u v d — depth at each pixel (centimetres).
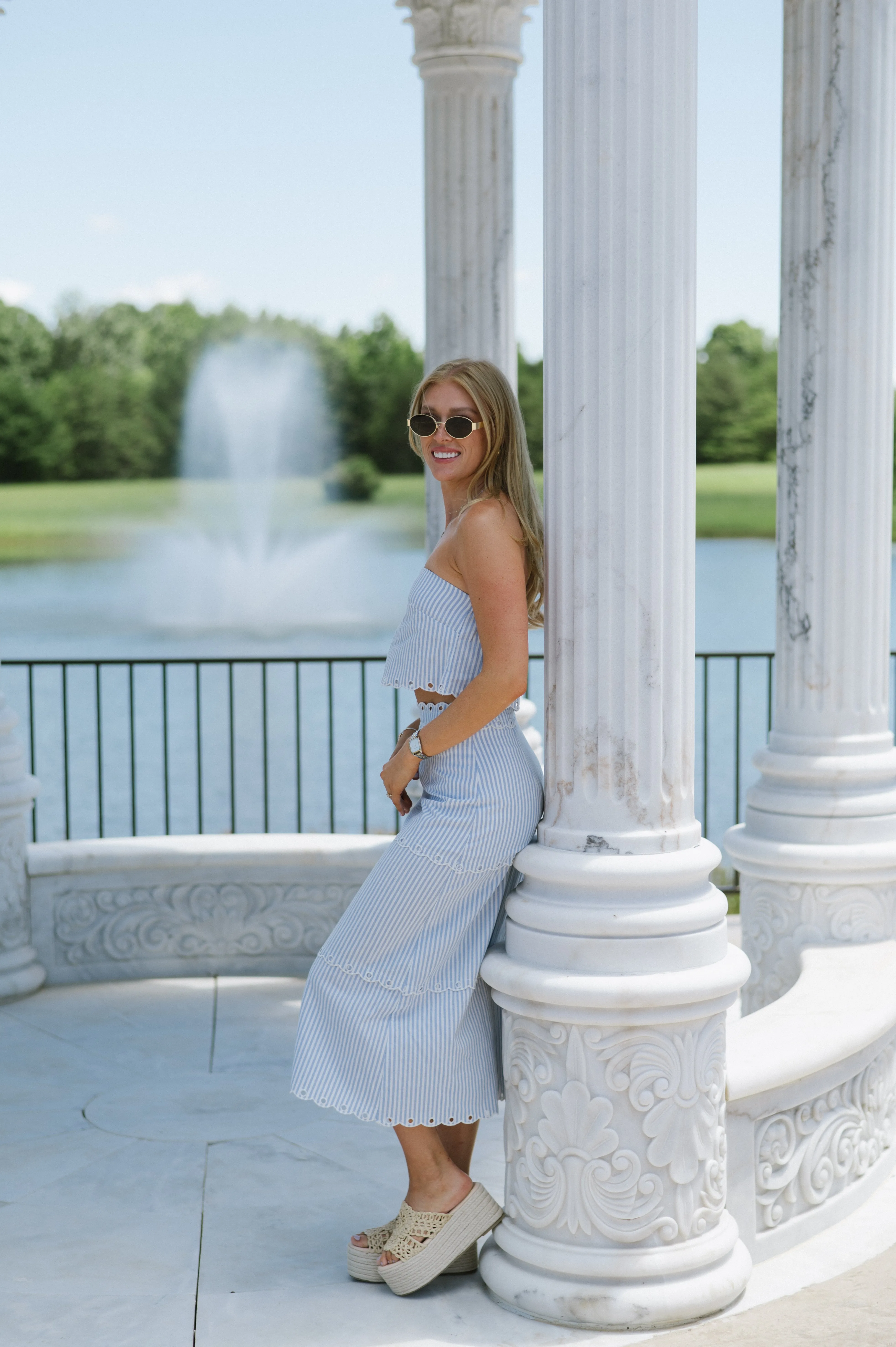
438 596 291
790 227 426
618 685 277
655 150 269
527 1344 273
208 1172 363
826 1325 279
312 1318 285
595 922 276
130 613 4244
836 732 428
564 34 272
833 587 427
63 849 535
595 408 273
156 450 4994
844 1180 340
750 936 445
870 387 423
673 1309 277
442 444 293
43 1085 429
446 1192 294
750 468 4919
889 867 418
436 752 288
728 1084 296
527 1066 285
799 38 418
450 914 292
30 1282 302
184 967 546
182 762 1430
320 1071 292
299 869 542
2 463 4916
